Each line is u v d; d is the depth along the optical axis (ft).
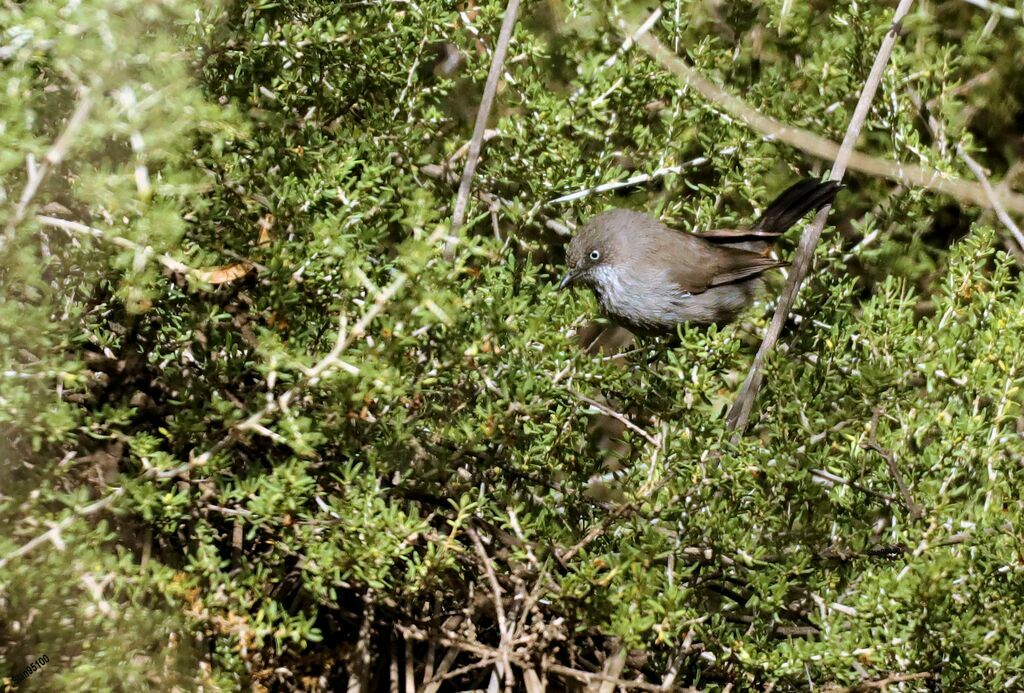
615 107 34.47
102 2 20.76
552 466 28.30
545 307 28.84
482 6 33.63
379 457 25.45
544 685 28.25
